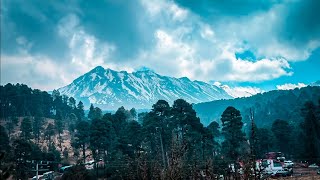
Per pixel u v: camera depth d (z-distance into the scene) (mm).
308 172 66500
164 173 24141
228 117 89250
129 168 33781
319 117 98312
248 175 20391
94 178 67938
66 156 130375
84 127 111438
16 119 171000
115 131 109438
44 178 81688
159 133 81812
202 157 71688
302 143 102500
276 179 51000
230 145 86062
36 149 97438
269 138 108750
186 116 86375
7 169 16250
